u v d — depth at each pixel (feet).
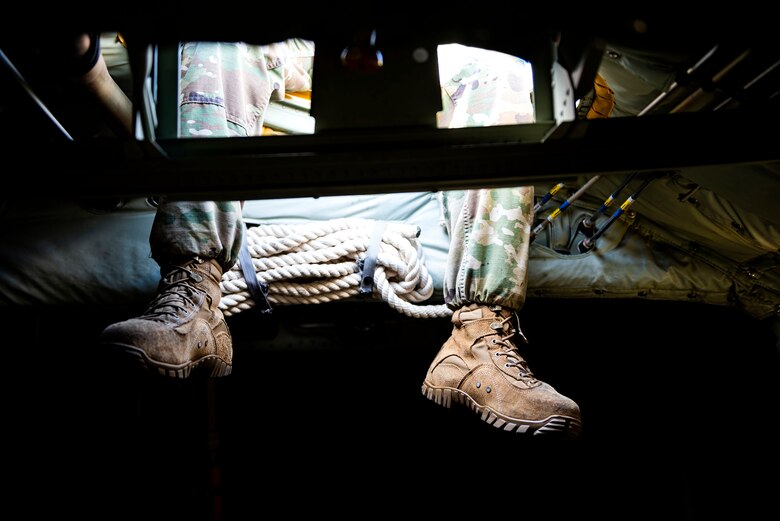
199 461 11.14
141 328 6.08
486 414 6.90
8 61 4.97
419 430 11.69
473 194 7.41
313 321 9.37
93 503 10.69
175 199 5.36
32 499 10.52
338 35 4.84
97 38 5.71
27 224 8.75
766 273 9.02
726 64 5.04
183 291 6.72
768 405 10.28
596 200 9.07
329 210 8.98
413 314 8.34
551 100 5.13
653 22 4.73
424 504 11.53
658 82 6.35
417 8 4.74
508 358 6.96
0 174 5.13
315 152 5.02
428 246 8.89
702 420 10.60
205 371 7.09
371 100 4.97
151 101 4.93
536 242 8.98
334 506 11.46
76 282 8.57
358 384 11.60
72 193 5.25
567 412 6.66
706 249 9.12
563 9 4.67
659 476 11.12
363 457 11.60
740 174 7.50
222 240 7.02
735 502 10.29
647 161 5.13
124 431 10.85
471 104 7.57
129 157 5.00
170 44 5.03
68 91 7.94
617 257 9.00
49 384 10.25
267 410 11.62
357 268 8.48
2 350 9.06
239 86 7.58
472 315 7.18
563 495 11.48
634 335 10.19
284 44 8.48
